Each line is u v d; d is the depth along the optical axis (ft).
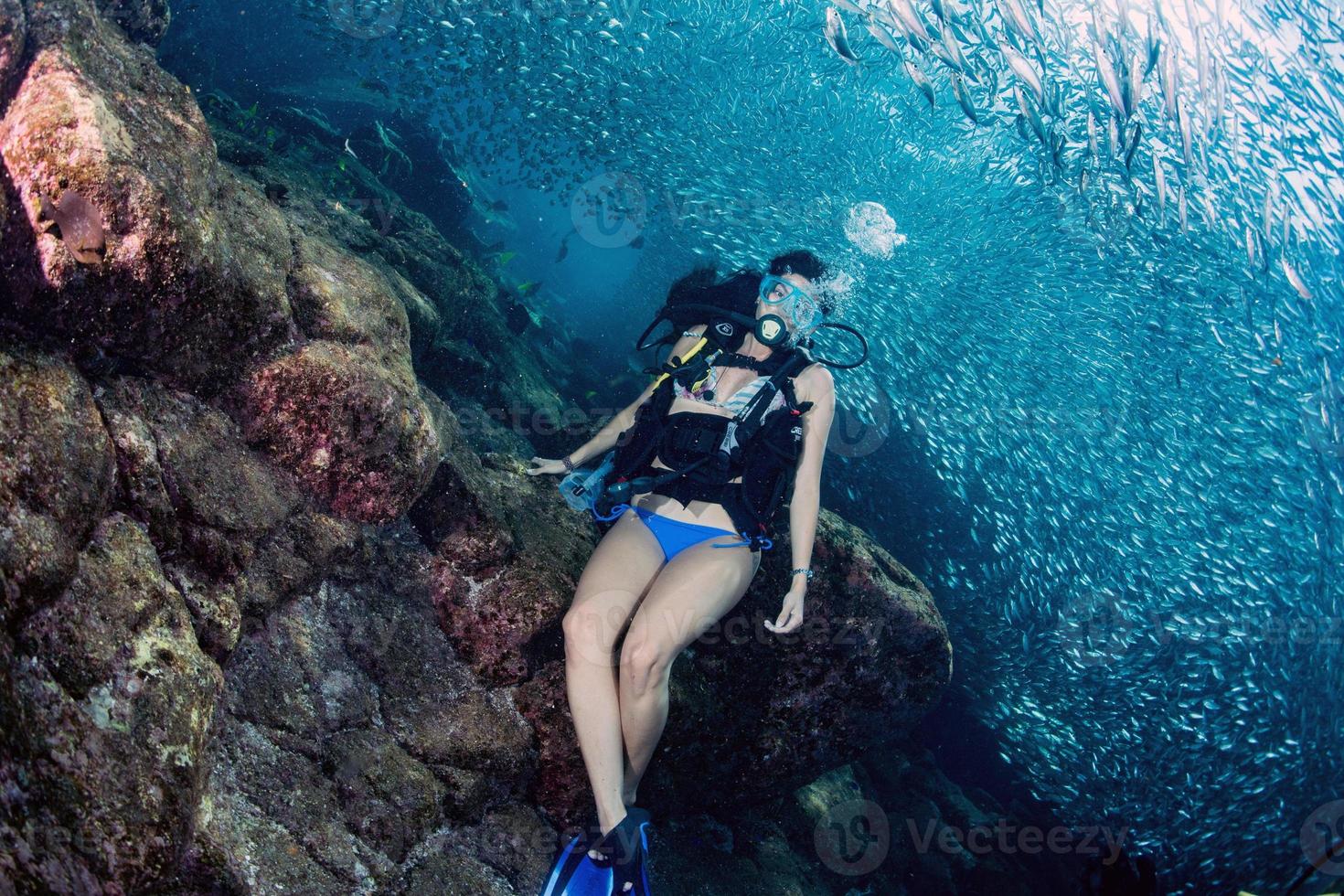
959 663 31.12
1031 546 32.71
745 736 10.83
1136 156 31.58
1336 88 30.48
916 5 19.36
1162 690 31.35
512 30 32.68
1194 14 20.70
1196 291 34.86
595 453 9.68
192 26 52.47
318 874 5.98
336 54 49.16
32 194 4.93
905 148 42.11
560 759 8.39
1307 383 34.76
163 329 5.86
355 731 7.10
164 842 4.28
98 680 4.35
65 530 4.50
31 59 5.16
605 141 36.19
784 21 39.40
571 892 6.95
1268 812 28.35
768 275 8.58
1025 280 37.65
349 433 7.30
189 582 5.83
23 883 3.50
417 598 8.36
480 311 17.42
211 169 6.64
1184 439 35.40
